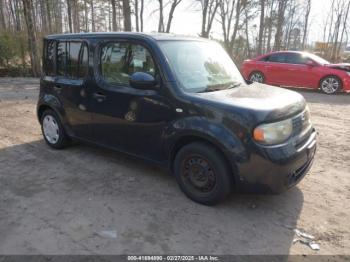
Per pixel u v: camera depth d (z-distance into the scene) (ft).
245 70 44.68
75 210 11.69
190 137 11.87
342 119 25.77
